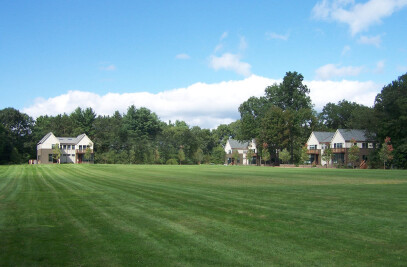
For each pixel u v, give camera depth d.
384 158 60.62
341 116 113.25
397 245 7.75
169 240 8.30
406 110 58.81
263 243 7.97
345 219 10.66
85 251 7.47
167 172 44.06
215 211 12.24
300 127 94.69
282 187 21.86
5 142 88.75
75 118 121.00
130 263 6.66
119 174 39.41
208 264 6.55
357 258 6.86
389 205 13.48
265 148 92.69
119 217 11.29
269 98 104.69
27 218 11.22
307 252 7.27
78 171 46.75
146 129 116.50
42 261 6.82
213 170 51.09
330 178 31.00
